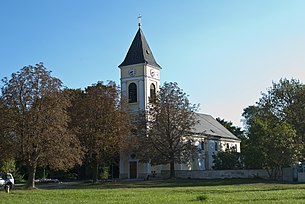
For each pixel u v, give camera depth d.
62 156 46.81
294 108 66.94
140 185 51.62
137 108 75.56
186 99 64.81
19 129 46.09
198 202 22.20
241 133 110.81
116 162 73.94
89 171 73.38
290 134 58.59
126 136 59.47
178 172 70.50
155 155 62.78
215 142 89.25
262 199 23.62
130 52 78.62
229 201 22.59
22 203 24.22
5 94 46.59
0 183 49.47
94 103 56.94
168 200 24.03
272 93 69.44
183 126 63.25
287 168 60.22
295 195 26.45
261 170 64.12
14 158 47.47
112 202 23.52
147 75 76.88
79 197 28.84
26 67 47.44
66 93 50.28
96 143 56.44
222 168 70.44
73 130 52.53
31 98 46.72
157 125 63.22
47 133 46.44
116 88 59.59
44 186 52.88
